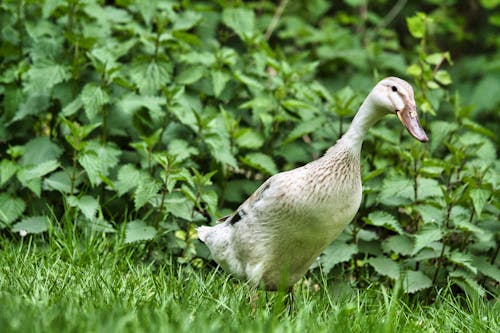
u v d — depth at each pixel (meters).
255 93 12.72
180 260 10.32
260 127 12.38
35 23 12.27
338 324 7.82
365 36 17.72
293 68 14.03
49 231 10.37
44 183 11.34
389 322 7.59
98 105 11.06
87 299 7.88
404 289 10.16
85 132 10.61
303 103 12.11
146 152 11.45
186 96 12.29
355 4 17.77
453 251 10.39
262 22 16.48
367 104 8.88
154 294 8.42
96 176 10.54
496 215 10.94
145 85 11.82
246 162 11.44
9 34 12.34
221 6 14.77
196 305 8.23
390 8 20.06
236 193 11.84
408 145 12.05
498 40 18.58
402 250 10.64
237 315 7.95
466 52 19.98
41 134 12.34
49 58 11.90
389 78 8.88
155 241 10.59
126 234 10.30
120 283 8.83
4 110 11.87
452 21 18.47
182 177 10.37
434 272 10.66
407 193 10.97
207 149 11.95
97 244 10.33
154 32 13.44
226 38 14.30
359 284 10.88
